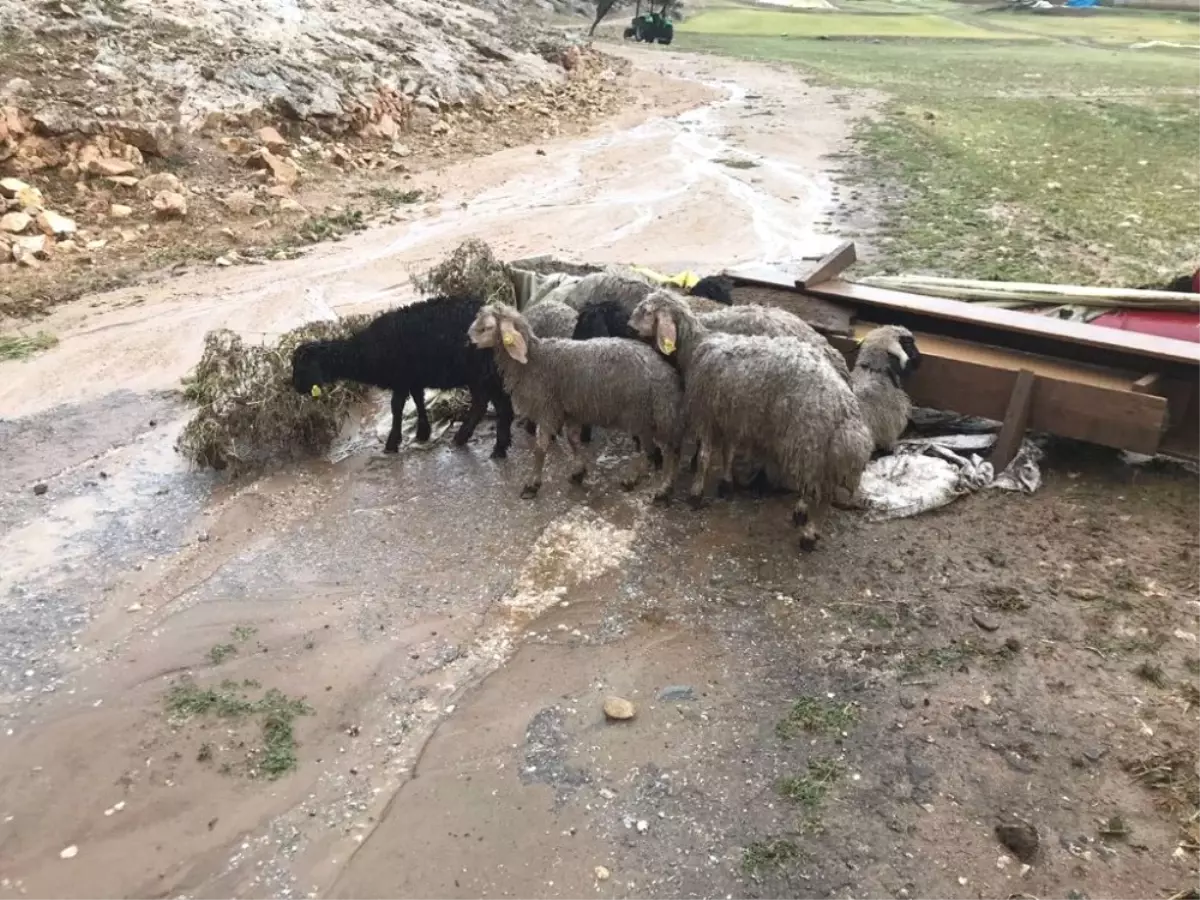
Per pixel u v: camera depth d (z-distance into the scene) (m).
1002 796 4.28
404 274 12.51
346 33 23.09
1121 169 17.38
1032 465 6.81
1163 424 6.31
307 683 5.17
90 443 8.06
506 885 3.97
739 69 34.25
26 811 4.45
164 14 19.34
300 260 13.27
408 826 4.27
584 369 6.43
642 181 17.72
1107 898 3.81
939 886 3.88
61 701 5.12
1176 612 5.39
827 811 4.23
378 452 7.80
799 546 6.12
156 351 10.07
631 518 6.57
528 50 29.44
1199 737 4.55
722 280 8.69
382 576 6.08
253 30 20.55
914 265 12.05
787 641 5.31
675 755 4.57
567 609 5.68
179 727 4.90
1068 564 5.86
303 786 4.53
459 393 8.41
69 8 17.88
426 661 5.30
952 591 5.65
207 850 4.21
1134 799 4.25
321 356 7.43
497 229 14.65
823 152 19.77
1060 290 8.44
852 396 5.88
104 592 6.05
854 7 74.44
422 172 18.47
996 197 15.48
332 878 4.05
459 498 6.98
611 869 4.01
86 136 14.83
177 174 15.41
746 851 4.05
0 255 12.44
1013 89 28.03
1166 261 11.84
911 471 6.70
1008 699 4.82
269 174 16.16
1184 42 45.22
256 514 6.88
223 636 5.57
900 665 5.08
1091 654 5.11
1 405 8.90
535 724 4.81
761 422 5.95
